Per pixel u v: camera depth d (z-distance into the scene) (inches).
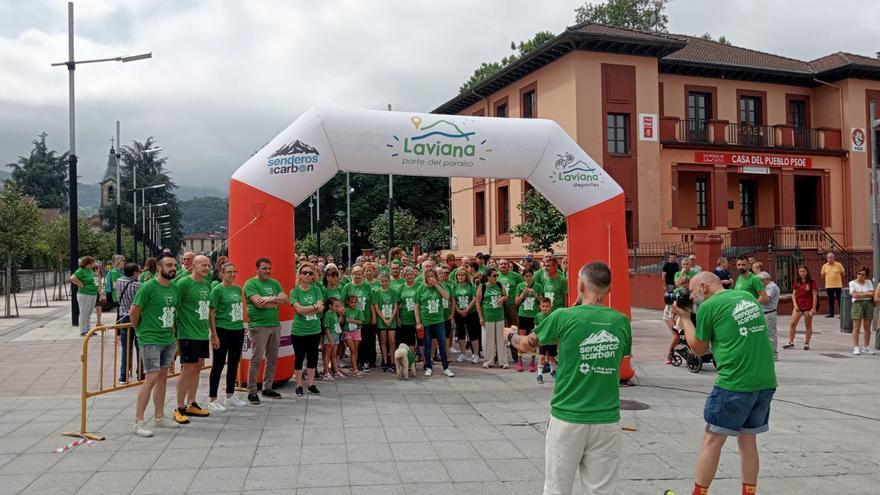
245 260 359.9
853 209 1115.9
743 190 1146.7
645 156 968.3
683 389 369.1
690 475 221.3
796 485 213.2
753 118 1135.6
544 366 390.9
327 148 368.2
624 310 392.2
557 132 394.9
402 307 433.1
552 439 154.5
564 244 879.1
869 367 442.3
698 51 1130.0
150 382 268.5
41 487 203.9
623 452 247.0
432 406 323.0
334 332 397.1
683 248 879.7
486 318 440.5
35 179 3732.8
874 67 1097.4
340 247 1828.2
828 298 781.9
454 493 200.8
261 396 343.0
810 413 311.4
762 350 185.8
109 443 253.4
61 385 378.6
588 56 938.7
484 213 1223.5
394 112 381.1
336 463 229.3
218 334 310.2
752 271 479.2
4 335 623.2
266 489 202.7
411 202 1978.3
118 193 1232.2
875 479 219.8
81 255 1696.6
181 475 215.5
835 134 1124.5
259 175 363.6
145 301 267.7
